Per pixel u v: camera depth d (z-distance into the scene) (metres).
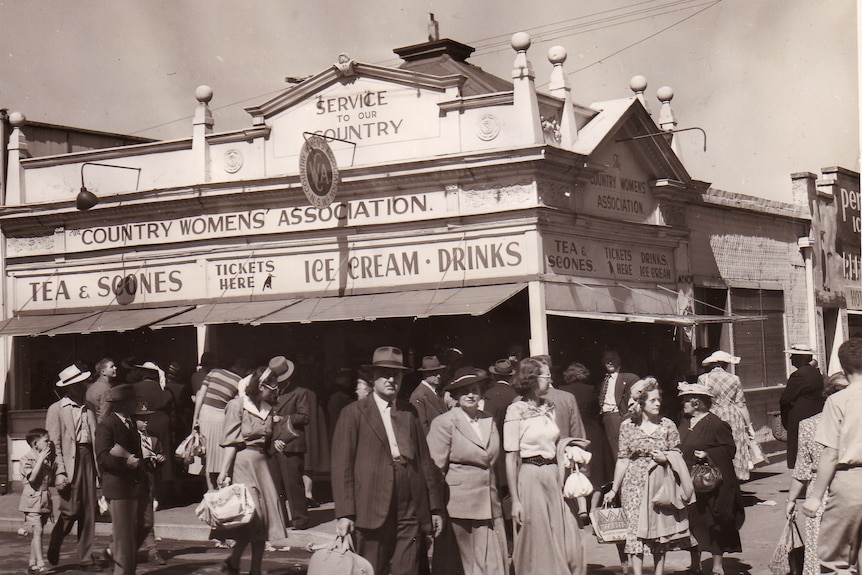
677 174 16.95
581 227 14.80
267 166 15.71
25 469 10.78
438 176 14.41
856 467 6.84
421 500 8.29
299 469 12.26
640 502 8.88
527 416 8.62
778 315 20.42
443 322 15.44
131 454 9.66
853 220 23.80
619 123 15.35
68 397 10.88
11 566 11.03
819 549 7.00
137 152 16.62
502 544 8.62
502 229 14.09
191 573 10.27
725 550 9.49
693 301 17.48
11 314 17.59
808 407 11.35
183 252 16.23
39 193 17.44
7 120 17.83
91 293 16.98
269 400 10.07
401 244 14.77
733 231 19.05
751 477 16.25
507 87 17.91
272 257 15.63
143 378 14.47
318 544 11.62
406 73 14.73
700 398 9.67
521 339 14.82
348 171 14.92
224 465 9.67
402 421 8.34
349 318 14.15
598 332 15.45
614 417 12.98
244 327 16.45
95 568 10.77
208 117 16.22
